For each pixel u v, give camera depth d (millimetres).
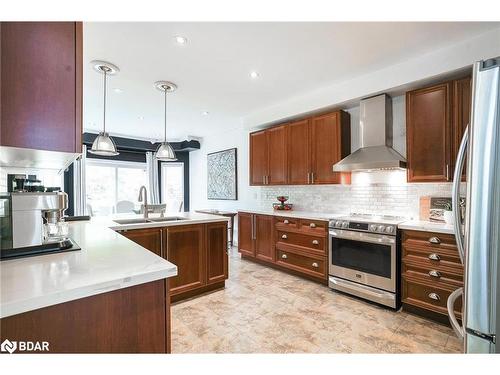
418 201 2854
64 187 5422
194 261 2760
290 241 3521
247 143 5234
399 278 2473
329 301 2693
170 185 7066
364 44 2273
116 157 6402
